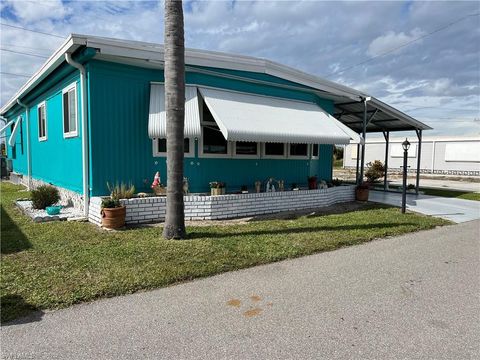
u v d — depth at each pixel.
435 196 19.66
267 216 11.60
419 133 20.30
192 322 4.45
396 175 39.47
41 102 15.36
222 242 7.96
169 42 7.86
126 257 6.72
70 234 8.40
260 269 6.54
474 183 30.92
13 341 3.92
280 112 12.98
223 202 10.99
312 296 5.35
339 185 16.41
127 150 10.69
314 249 7.78
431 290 5.70
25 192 16.86
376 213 12.69
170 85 7.91
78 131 10.80
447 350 3.94
